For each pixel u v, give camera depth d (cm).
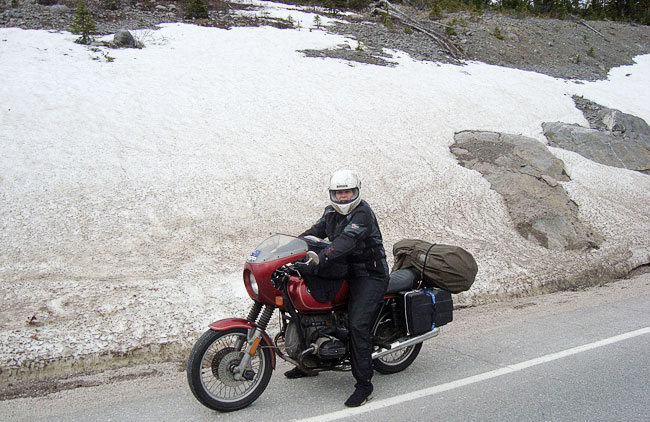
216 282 736
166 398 464
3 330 570
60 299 652
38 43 1709
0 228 809
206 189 1025
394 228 1005
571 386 482
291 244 433
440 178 1238
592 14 3816
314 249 458
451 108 1684
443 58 2280
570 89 2131
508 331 646
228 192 1028
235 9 2562
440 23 2819
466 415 427
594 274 934
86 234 830
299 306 439
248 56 1878
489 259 916
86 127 1202
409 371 526
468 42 2561
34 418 425
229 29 2202
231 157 1173
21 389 484
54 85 1395
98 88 1426
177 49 1861
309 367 448
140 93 1436
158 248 823
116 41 1814
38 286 681
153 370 532
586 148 1584
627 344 590
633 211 1270
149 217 905
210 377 509
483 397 461
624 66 2745
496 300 796
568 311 734
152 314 632
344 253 425
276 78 1698
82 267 744
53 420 421
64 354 536
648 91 2327
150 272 750
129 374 521
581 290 870
